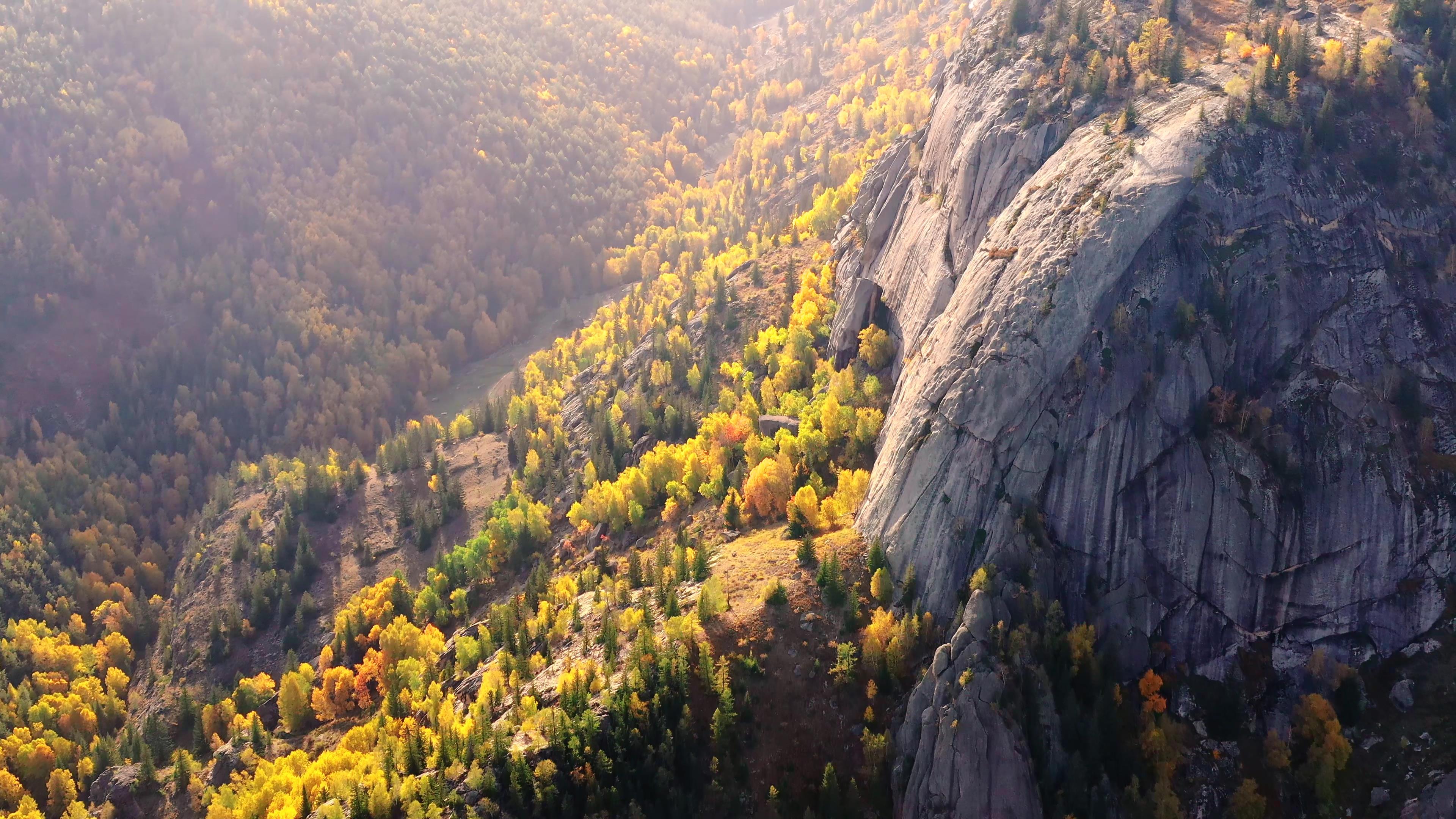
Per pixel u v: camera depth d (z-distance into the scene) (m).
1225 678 121.00
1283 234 132.88
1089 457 127.81
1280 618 121.62
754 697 129.50
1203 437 126.44
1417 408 125.25
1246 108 142.88
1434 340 129.00
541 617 161.00
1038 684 117.38
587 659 144.00
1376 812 109.81
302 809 140.12
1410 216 135.38
